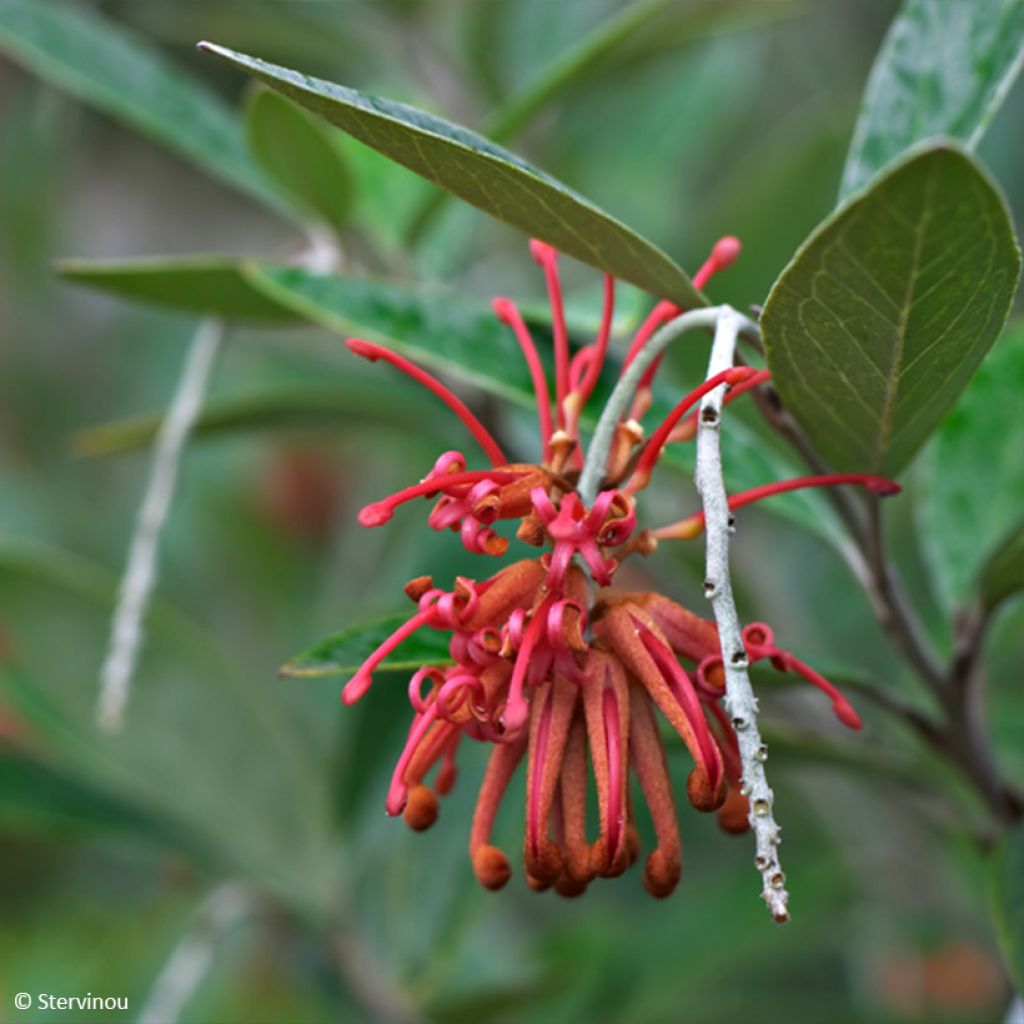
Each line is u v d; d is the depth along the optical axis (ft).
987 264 1.45
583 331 1.68
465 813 1.82
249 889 1.81
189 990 1.77
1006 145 2.24
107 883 2.13
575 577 1.48
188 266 1.68
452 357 1.65
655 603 1.49
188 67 2.28
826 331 1.49
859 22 2.51
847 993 2.06
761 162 1.92
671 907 2.01
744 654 1.43
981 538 1.72
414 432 1.83
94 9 2.15
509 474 1.49
